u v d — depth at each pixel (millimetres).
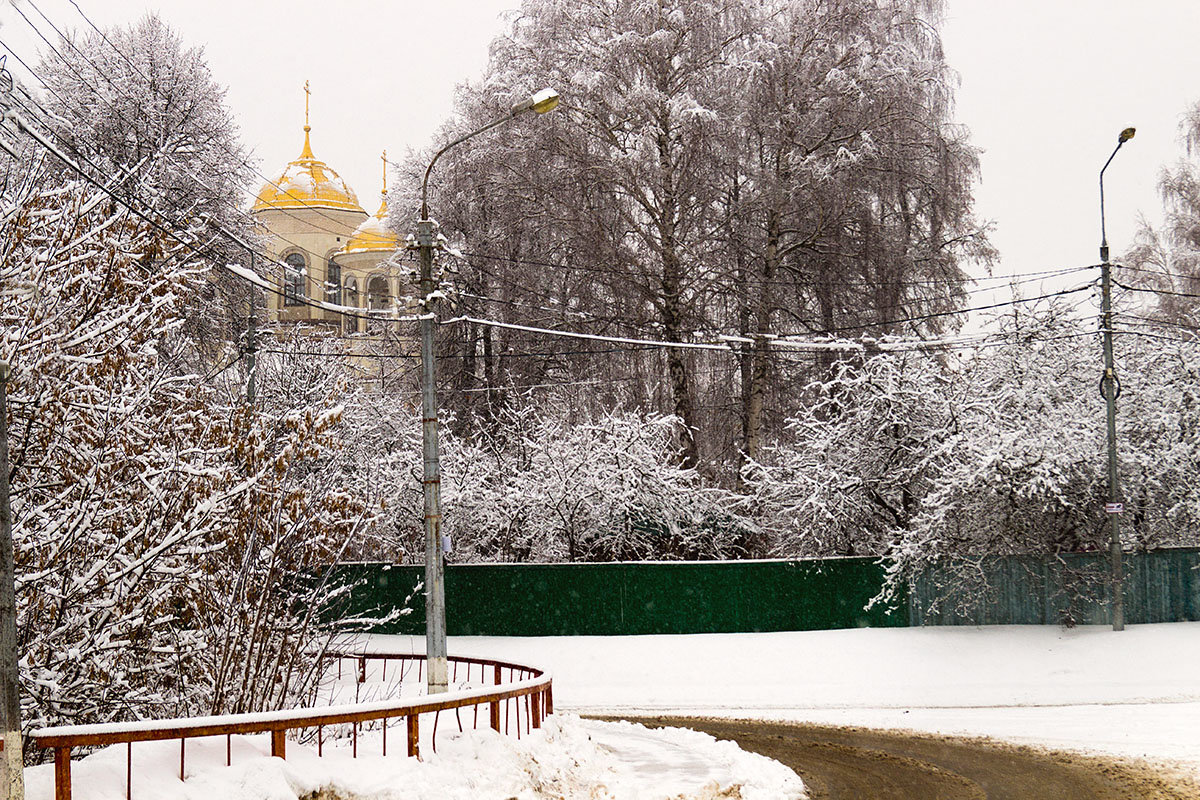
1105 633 26594
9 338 12211
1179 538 30766
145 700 13023
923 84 38062
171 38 37594
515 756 13227
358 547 31672
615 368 37781
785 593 29328
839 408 34000
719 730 20344
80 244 13555
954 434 29812
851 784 14836
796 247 39000
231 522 13836
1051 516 27922
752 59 36625
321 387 29812
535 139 36625
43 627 12469
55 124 28375
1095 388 30516
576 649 28484
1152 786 14219
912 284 38094
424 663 26031
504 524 33500
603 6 39062
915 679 25531
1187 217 47375
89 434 13320
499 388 38562
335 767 11117
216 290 32312
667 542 33625
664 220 37781
